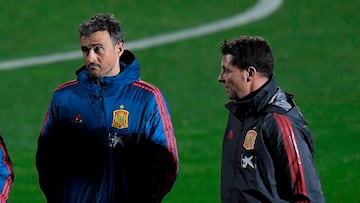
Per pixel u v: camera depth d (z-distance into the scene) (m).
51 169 20.59
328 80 63.00
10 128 52.31
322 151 45.38
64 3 84.75
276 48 72.81
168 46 74.00
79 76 20.39
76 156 20.27
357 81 62.44
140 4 85.12
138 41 75.81
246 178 18.16
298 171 17.69
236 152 18.42
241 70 18.22
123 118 20.08
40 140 20.52
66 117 20.31
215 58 70.44
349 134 48.78
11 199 37.44
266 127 17.94
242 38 18.39
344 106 55.72
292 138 17.75
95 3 85.19
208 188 38.94
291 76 64.56
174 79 64.81
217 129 50.94
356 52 71.00
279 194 18.05
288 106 18.14
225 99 58.66
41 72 67.62
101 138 20.14
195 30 78.69
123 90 20.20
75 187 20.27
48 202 20.75
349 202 36.81
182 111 55.56
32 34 77.88
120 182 20.14
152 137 20.09
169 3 85.62
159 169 20.06
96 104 20.17
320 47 72.56
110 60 19.81
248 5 85.69
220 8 84.88
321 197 17.83
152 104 20.12
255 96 18.09
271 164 17.95
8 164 19.77
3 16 81.88
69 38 77.00
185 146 46.62
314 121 52.00
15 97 60.56
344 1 84.50
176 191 38.44
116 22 19.88
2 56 72.31
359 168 42.12
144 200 20.30
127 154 20.12
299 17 81.19
